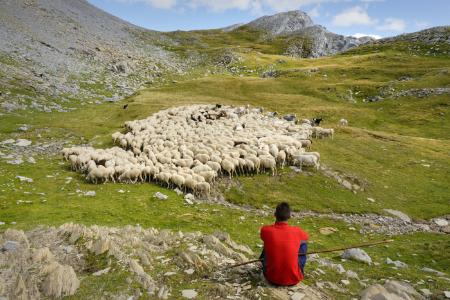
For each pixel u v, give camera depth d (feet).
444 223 68.80
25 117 139.64
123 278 30.76
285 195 75.05
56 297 28.09
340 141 115.96
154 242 40.55
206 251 37.47
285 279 28.84
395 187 83.92
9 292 27.94
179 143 98.94
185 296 28.66
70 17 411.95
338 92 232.53
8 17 309.01
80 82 225.76
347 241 57.88
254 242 52.60
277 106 199.00
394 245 56.85
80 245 36.42
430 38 372.99
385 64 307.99
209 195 73.61
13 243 35.32
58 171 84.23
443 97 201.57
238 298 28.30
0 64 196.24
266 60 400.47
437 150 116.37
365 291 31.32
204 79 269.44
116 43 385.70
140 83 274.57
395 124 177.17
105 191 71.92
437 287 36.11
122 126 138.51
